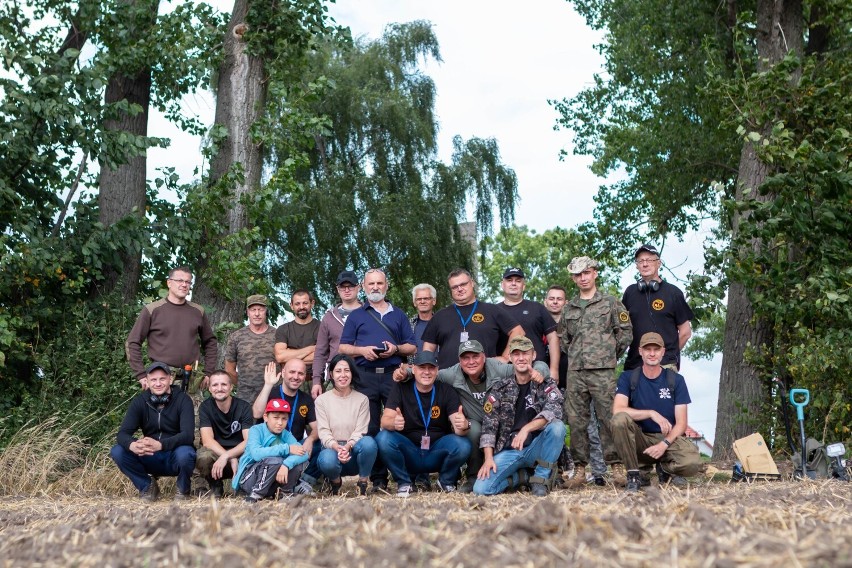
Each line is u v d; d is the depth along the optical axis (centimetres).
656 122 1777
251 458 762
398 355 848
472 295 858
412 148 2373
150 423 832
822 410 1106
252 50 1370
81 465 1030
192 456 821
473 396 801
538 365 783
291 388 829
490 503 580
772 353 1231
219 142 1340
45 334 1196
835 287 1003
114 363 1159
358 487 838
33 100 1116
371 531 399
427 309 938
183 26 1335
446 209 2336
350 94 2298
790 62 1129
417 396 795
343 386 807
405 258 2277
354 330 848
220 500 786
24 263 1110
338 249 2191
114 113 1205
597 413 855
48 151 1186
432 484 877
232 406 848
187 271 912
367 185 2267
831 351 1016
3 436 1072
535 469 753
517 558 332
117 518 522
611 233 1791
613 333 860
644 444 772
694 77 1677
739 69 1226
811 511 496
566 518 395
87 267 1216
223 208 1321
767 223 1065
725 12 1661
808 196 1049
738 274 1094
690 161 1738
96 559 381
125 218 1225
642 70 1777
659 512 470
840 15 1505
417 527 411
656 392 771
